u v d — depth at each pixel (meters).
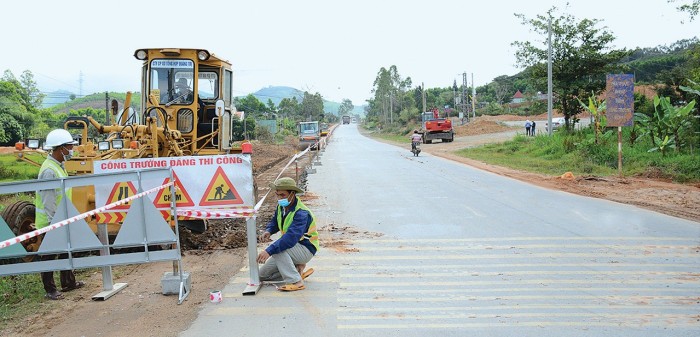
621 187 17.28
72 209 6.38
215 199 7.00
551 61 33.09
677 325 5.61
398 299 6.54
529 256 8.47
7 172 19.05
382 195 15.47
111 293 6.85
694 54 27.12
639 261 8.13
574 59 33.84
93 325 5.84
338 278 7.43
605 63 33.88
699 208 13.37
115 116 10.88
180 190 7.00
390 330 5.57
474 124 65.94
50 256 7.19
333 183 18.53
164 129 10.47
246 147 7.00
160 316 6.09
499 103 114.38
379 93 127.06
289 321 5.85
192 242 9.64
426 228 10.72
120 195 7.01
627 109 19.69
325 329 5.61
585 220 11.45
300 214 6.88
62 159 7.14
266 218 12.30
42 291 7.11
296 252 6.96
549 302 6.36
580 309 6.12
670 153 22.38
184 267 8.26
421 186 17.47
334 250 9.00
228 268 8.13
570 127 35.66
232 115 13.41
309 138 43.66
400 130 88.44
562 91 34.53
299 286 6.91
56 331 5.68
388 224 11.18
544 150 29.92
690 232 10.19
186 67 11.92
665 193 15.94
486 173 21.80
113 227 8.70
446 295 6.66
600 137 25.31
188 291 6.86
